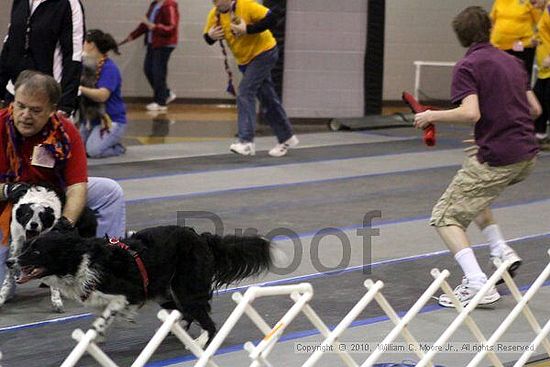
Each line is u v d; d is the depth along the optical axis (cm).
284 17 2159
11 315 784
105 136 1570
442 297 828
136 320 773
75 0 1016
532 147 810
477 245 1044
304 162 1594
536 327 679
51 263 613
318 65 2191
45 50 1008
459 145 1831
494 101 793
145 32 2312
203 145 1755
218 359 678
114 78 1561
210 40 1603
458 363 683
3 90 1041
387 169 1546
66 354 693
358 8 2177
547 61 1728
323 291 863
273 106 1631
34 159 762
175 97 2425
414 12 2508
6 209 767
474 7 820
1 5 2361
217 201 1248
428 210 1229
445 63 2345
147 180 1384
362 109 2219
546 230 1124
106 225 849
